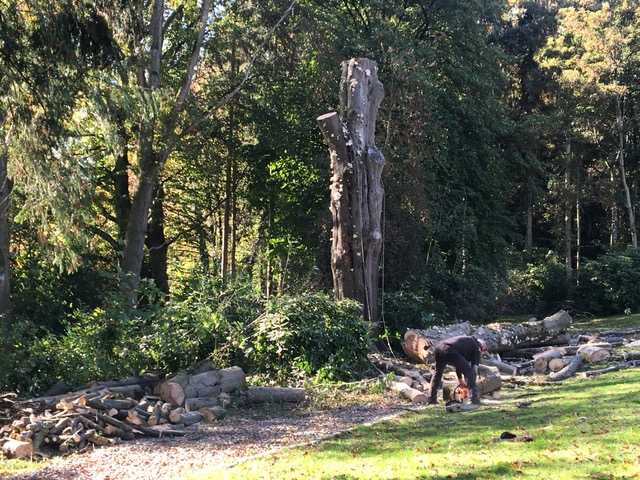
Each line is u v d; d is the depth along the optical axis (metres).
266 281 31.44
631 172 40.12
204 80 25.80
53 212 10.88
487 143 28.44
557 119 35.56
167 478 6.77
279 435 8.73
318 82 24.52
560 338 17.19
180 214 31.33
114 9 11.79
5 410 9.16
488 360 14.33
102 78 10.85
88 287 17.61
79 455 8.01
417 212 21.62
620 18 36.22
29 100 10.20
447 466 6.12
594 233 45.31
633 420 7.45
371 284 16.58
